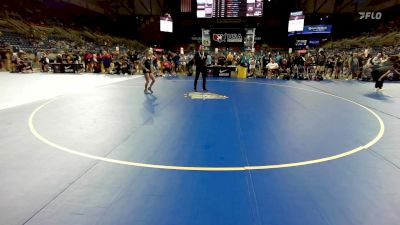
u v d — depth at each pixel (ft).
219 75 62.59
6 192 11.16
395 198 11.02
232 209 10.14
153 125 21.39
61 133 18.99
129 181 12.21
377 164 14.30
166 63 65.98
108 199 10.75
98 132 19.35
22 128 20.04
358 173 13.23
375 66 45.39
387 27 124.06
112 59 71.87
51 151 15.61
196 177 12.66
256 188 11.68
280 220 9.50
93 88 40.75
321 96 36.50
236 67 62.44
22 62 64.39
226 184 12.01
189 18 142.41
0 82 46.29
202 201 10.66
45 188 11.51
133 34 156.66
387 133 19.90
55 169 13.30
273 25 135.44
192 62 63.52
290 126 21.63
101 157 14.85
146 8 150.61
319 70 60.75
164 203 10.52
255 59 69.97
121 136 18.54
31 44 92.32
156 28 152.87
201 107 28.50
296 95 37.17
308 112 26.68
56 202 10.50
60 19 133.18
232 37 111.55
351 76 61.46
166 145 16.93
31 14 118.11
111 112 25.58
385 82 53.57
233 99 33.55
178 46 149.48
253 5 103.40
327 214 9.89
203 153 15.69
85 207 10.19
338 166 14.01
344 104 30.94
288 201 10.70
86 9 144.36
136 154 15.38
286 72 62.08
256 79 57.67
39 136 18.26
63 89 39.32
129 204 10.42
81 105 28.53
